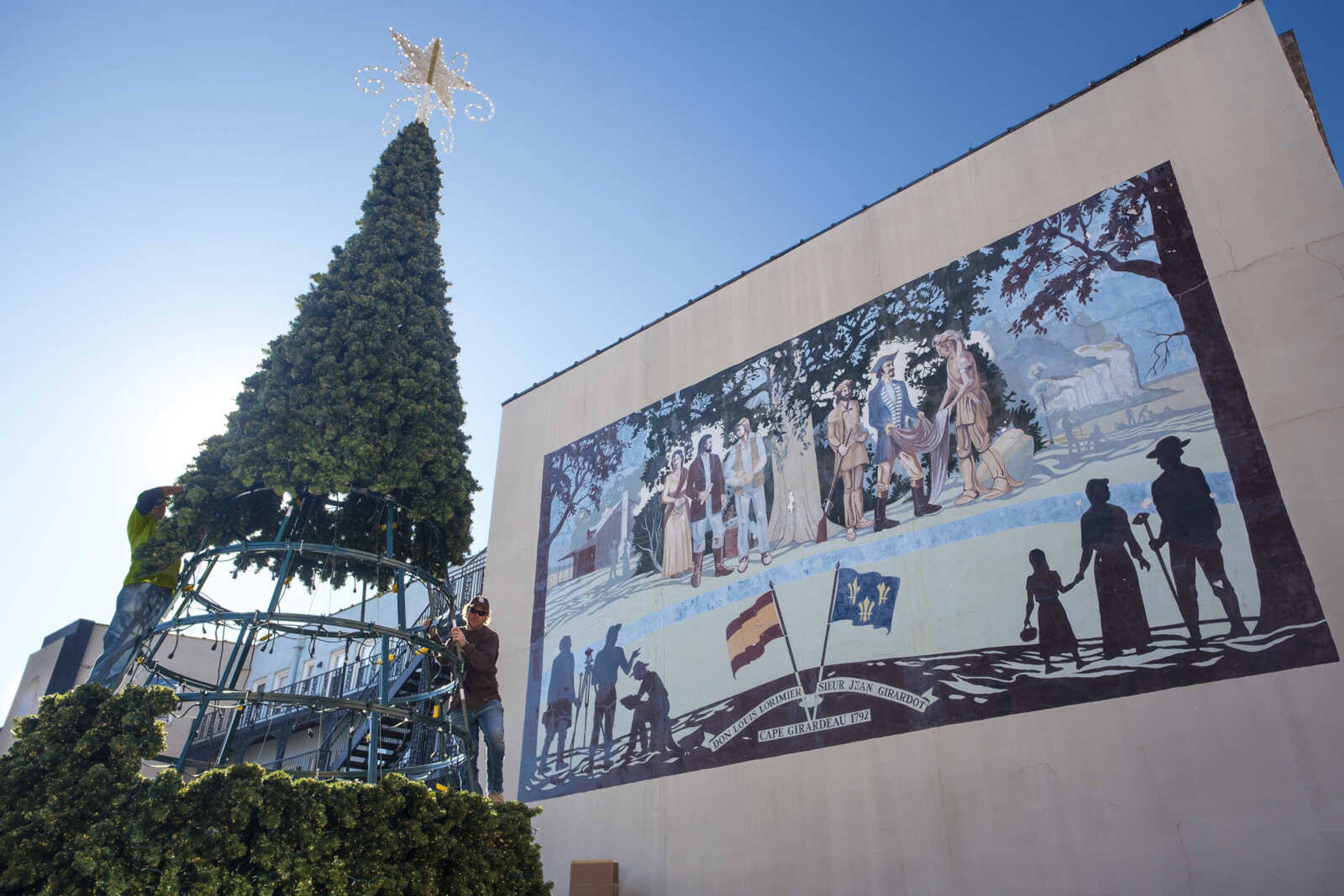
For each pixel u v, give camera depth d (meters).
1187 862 10.82
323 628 11.12
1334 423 11.70
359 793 8.65
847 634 14.99
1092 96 15.63
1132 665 12.06
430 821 9.00
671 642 17.48
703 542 17.92
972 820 12.55
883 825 13.34
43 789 7.99
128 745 8.30
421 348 13.21
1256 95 13.88
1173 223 13.99
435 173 15.52
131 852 7.64
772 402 18.05
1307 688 10.79
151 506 11.04
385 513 12.86
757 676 15.86
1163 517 12.53
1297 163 13.17
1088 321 14.28
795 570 16.19
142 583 10.44
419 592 26.25
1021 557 13.59
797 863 13.98
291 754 25.42
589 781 17.44
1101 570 12.78
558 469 21.98
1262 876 10.33
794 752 14.78
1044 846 11.84
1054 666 12.68
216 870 7.64
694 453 19.02
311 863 7.96
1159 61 15.05
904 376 16.11
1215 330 13.05
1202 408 12.78
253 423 11.55
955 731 13.20
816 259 18.59
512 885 9.43
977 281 15.84
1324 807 10.23
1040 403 14.30
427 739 20.31
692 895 14.97
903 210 17.47
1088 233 14.81
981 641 13.46
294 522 11.87
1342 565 11.05
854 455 16.25
